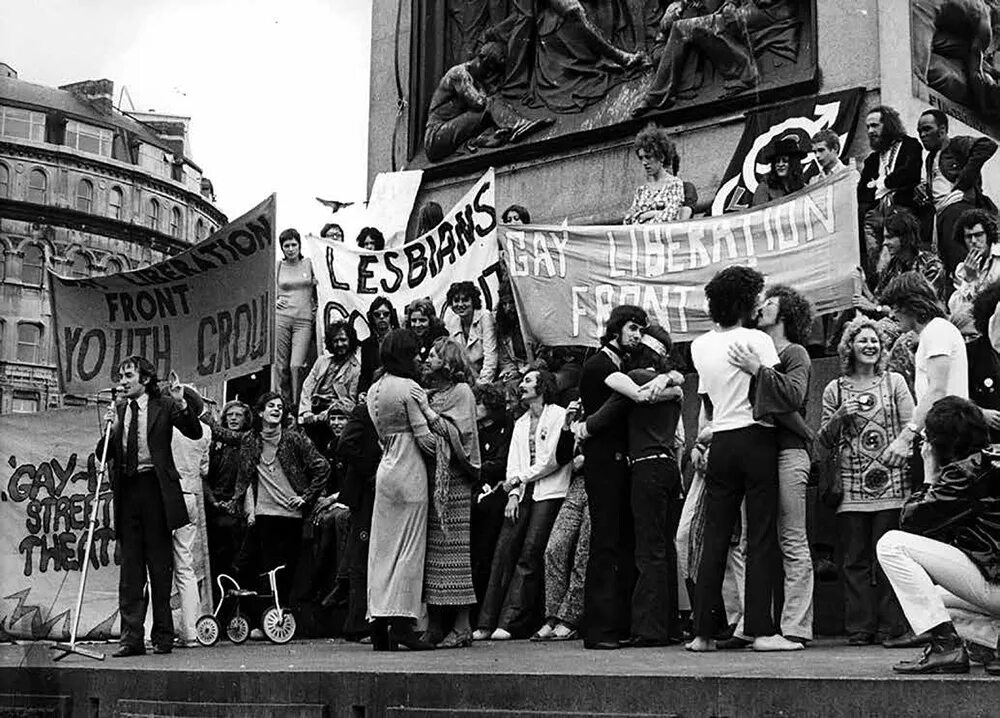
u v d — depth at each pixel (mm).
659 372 8828
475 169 14867
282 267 14594
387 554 9148
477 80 15000
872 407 8523
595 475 8719
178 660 9211
